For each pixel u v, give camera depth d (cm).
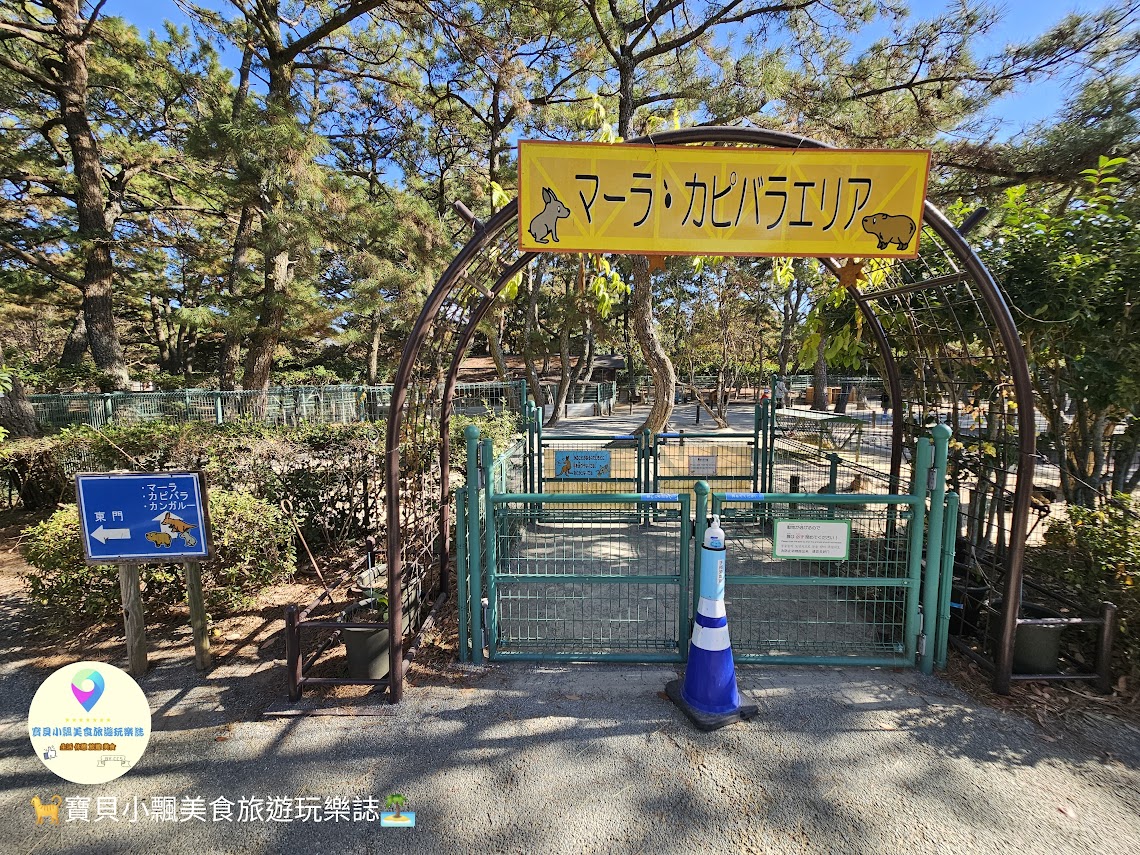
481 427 746
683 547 333
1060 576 356
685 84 925
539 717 294
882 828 224
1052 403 449
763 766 258
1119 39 685
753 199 290
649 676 329
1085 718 289
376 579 420
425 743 276
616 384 3294
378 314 1839
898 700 305
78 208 1494
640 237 293
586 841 220
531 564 518
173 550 325
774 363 3109
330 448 574
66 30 1267
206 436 628
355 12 1060
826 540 329
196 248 1988
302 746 275
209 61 1527
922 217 291
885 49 828
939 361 424
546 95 1381
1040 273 371
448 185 1964
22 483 684
